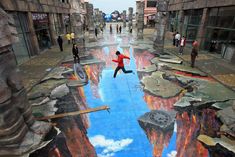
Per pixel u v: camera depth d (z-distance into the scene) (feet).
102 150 17.35
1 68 14.51
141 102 25.81
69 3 93.35
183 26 67.97
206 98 26.00
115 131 19.88
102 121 21.57
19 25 43.14
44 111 23.38
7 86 14.78
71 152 16.99
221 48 45.88
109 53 53.98
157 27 57.26
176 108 23.90
